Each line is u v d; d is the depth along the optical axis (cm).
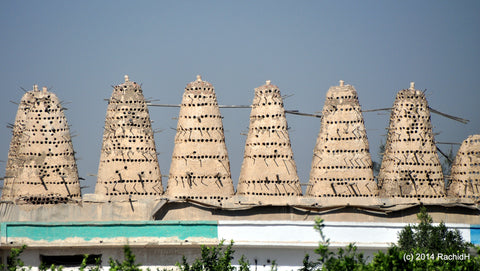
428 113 7612
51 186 7531
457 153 7675
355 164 7469
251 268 7325
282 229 7306
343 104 7531
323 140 7519
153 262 7369
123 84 7594
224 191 7469
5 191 7994
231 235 7312
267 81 7588
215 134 7525
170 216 7438
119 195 7462
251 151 7506
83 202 7469
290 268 7312
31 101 8138
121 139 7512
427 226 7088
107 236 7338
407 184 7481
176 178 7481
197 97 7544
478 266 6172
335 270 5700
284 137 7500
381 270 5775
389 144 7606
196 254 7369
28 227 7344
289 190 7438
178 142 7531
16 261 6519
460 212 7469
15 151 8050
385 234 7300
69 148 7606
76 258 7444
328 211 7388
